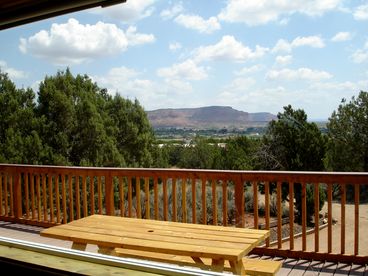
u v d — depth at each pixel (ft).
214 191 14.94
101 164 70.49
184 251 8.73
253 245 9.29
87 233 10.43
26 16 8.18
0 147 60.70
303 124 53.21
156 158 87.81
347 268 12.70
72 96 71.26
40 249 7.20
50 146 65.87
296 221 44.83
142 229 10.80
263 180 14.16
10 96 64.18
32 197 19.58
